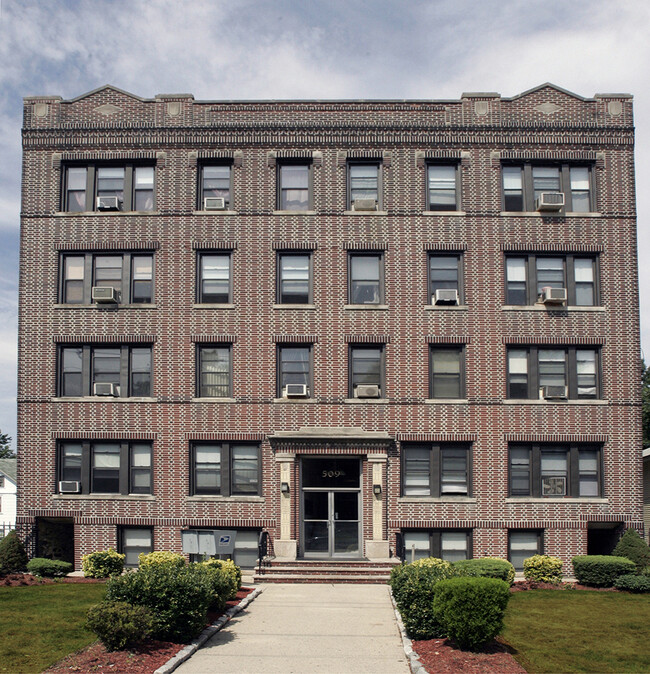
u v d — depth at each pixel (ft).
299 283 84.02
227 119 85.76
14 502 176.35
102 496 81.00
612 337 82.79
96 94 86.69
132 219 84.79
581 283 84.12
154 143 85.66
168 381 82.33
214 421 81.76
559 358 82.99
